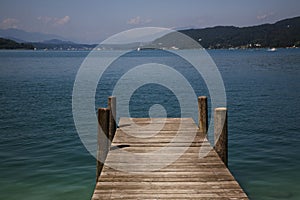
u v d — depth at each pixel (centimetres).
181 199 501
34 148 1156
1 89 2895
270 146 1173
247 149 1140
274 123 1537
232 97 2411
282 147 1159
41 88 2984
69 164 994
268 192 802
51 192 801
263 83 3275
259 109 1909
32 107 2003
